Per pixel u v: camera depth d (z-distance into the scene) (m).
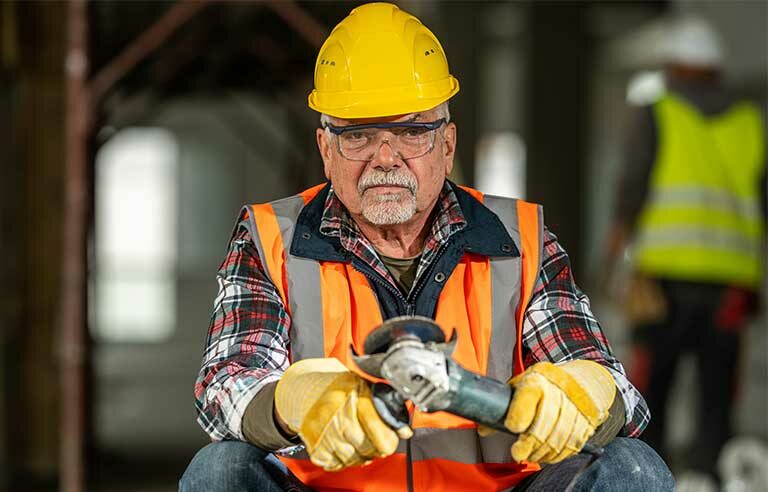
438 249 2.38
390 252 2.42
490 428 1.95
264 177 17.97
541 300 2.40
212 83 7.03
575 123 10.94
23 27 6.53
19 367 6.52
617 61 17.28
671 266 5.40
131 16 6.21
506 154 18.11
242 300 2.33
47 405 6.59
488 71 17.42
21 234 6.54
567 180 10.91
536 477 2.28
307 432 1.87
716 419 5.48
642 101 15.18
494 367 2.36
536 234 2.42
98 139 6.68
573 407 1.93
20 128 6.59
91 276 6.88
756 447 5.82
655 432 5.50
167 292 19.41
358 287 2.36
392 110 2.28
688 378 9.14
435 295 2.37
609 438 2.14
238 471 2.13
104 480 6.56
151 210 19.73
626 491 2.17
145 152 19.58
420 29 2.40
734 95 5.59
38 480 6.50
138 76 6.47
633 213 5.48
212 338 2.30
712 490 5.48
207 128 17.91
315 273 2.36
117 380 11.08
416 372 1.81
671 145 5.45
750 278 5.50
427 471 2.29
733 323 5.45
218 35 6.45
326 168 2.45
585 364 2.11
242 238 2.41
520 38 14.02
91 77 5.81
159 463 7.10
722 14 9.16
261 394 2.06
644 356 5.47
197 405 2.22
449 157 2.46
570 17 11.01
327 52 2.38
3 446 6.43
